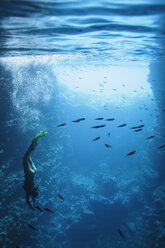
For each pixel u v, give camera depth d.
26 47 15.20
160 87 26.70
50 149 23.95
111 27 9.51
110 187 25.67
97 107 39.31
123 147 36.59
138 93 48.56
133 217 21.94
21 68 23.52
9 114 20.38
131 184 25.52
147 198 23.06
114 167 32.62
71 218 21.95
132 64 33.22
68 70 46.00
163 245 17.09
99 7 6.68
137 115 42.53
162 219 19.25
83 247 19.59
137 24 9.01
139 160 29.75
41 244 17.61
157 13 7.40
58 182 23.77
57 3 6.24
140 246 18.55
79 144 36.28
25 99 22.95
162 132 24.70
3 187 16.78
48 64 27.14
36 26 9.05
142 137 33.81
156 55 21.05
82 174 29.77
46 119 25.48
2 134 19.28
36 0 5.91
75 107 36.69
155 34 11.17
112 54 20.75
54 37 11.67
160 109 25.61
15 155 19.88
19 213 16.52
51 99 27.66
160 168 24.27
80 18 7.92
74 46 15.29
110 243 19.97
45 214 20.00
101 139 37.66
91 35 11.30
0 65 21.38
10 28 9.38
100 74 60.19
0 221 15.26
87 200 23.98
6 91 20.81
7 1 6.01
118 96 44.59
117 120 40.06
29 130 21.53
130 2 6.23
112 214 22.94
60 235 19.80
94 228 21.50
